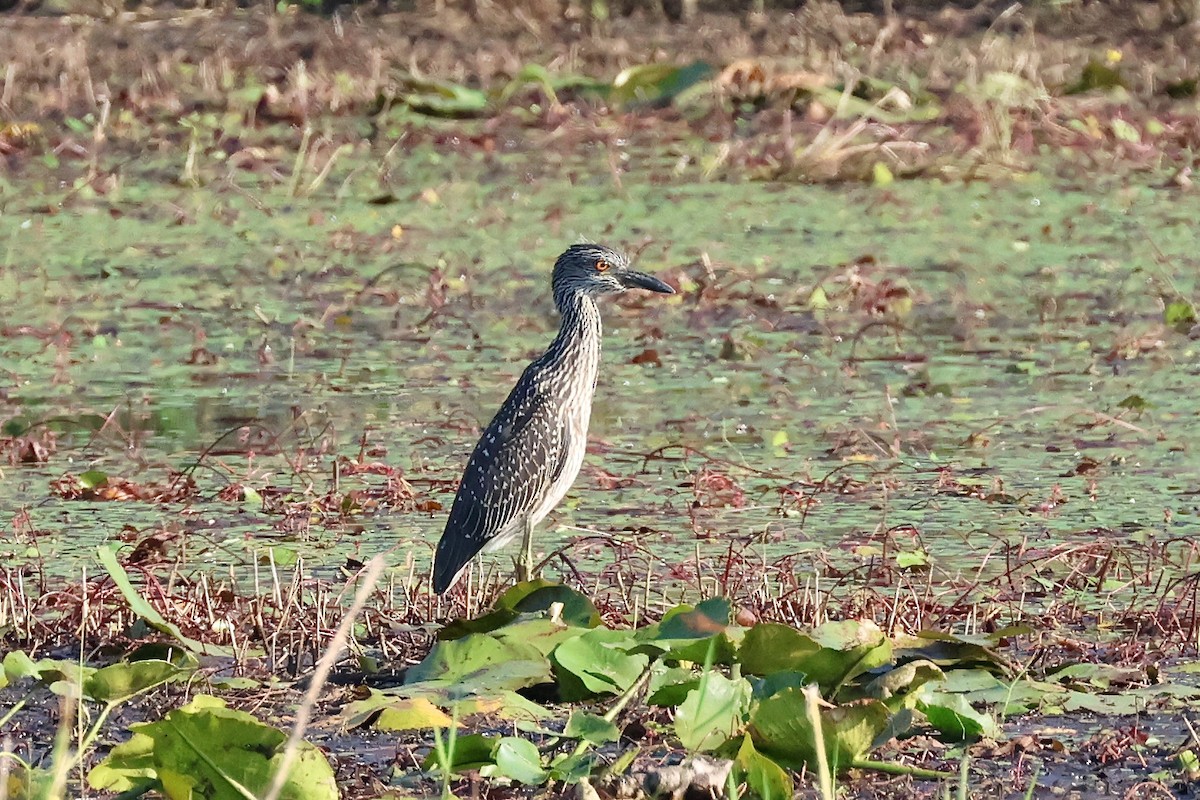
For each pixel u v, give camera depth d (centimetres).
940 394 1466
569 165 2419
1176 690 830
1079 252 1930
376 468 1277
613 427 1391
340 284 1859
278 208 2219
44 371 1573
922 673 793
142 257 1983
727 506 1191
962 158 2358
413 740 792
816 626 886
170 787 684
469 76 2777
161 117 2583
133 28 3003
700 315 1736
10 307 1778
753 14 3052
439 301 1778
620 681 814
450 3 3127
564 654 817
